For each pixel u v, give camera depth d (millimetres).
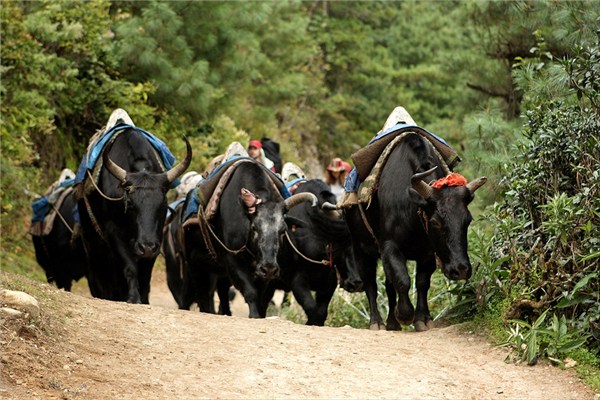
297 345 10875
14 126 22953
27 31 23812
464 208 11789
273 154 21109
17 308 9977
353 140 48250
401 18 52500
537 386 10062
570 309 11352
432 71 47500
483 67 22047
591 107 12008
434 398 9539
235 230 14180
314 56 47406
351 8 50625
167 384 9281
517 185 12078
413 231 12586
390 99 48656
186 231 16219
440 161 12961
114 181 14836
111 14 29172
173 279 18719
